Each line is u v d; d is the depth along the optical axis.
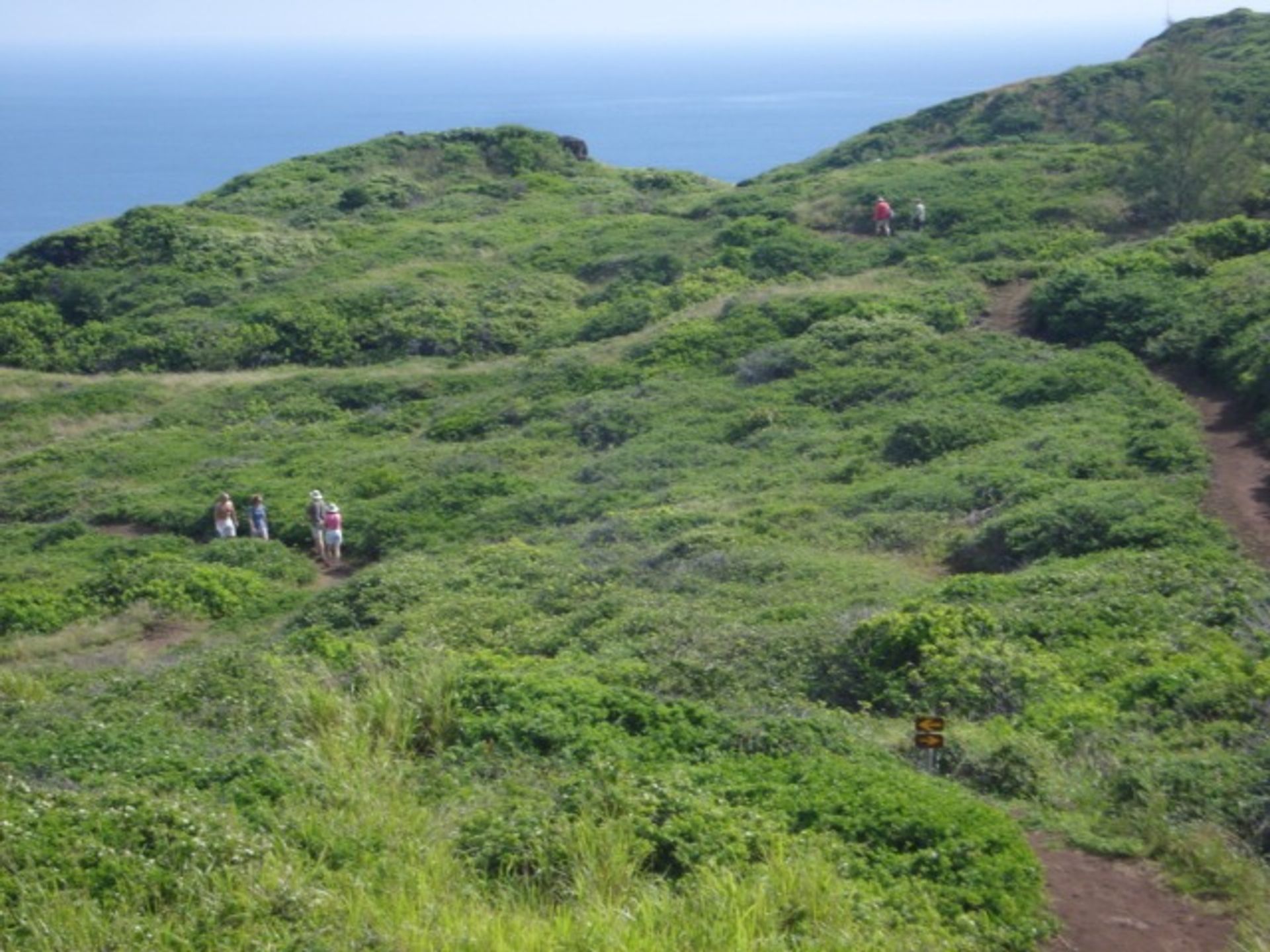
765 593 16.34
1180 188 35.84
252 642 17.77
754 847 7.99
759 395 28.42
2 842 7.74
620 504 23.64
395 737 10.23
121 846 7.85
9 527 27.91
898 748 10.56
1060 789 9.66
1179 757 9.77
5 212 183.62
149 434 33.44
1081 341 27.59
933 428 23.16
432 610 17.20
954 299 31.95
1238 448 20.45
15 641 19.47
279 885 7.39
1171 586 13.98
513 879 7.77
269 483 28.41
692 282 38.56
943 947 7.10
